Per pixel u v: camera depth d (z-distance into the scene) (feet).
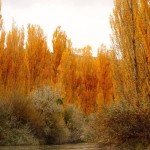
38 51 138.51
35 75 136.36
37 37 139.95
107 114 50.16
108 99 151.53
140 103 50.03
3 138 62.95
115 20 71.05
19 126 67.67
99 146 52.65
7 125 65.36
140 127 47.39
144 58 63.41
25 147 54.85
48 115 78.02
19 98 70.18
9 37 130.82
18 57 130.93
